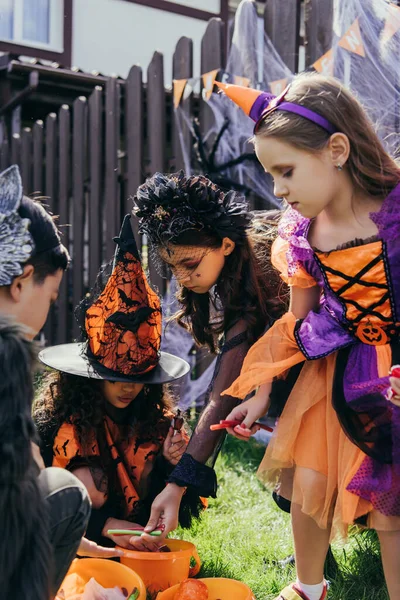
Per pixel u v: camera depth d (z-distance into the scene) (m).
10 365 1.35
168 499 2.06
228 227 2.14
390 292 1.91
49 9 8.30
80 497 1.57
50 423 2.32
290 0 3.62
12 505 1.33
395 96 3.10
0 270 1.50
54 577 1.54
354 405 1.88
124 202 4.77
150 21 8.58
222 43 4.08
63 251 1.64
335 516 1.88
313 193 1.88
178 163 4.32
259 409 2.07
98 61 8.41
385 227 1.88
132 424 2.41
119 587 1.94
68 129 5.32
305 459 1.97
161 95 4.38
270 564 2.38
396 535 1.87
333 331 2.03
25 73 6.06
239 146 3.98
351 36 3.13
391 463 1.83
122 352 2.27
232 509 2.86
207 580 2.04
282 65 3.69
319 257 1.99
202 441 2.09
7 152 6.30
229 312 2.24
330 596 2.17
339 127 1.87
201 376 4.10
